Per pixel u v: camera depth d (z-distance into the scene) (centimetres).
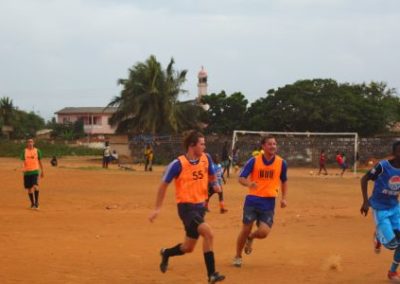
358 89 6184
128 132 5956
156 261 897
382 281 768
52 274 782
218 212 1675
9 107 8525
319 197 2197
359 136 5694
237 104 6231
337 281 766
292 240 1137
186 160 719
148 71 5669
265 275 800
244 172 850
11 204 1753
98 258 914
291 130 5853
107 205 1809
